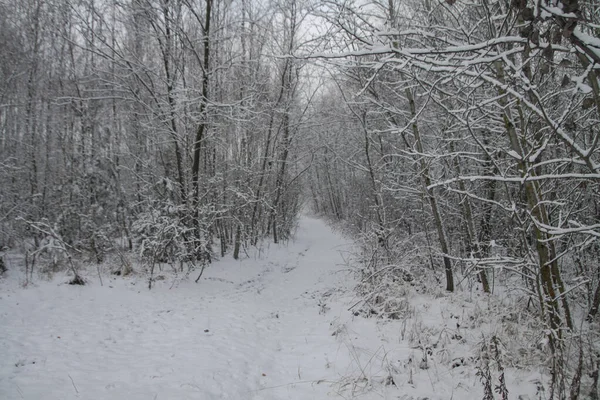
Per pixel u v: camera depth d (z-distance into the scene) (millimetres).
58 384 4590
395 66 3572
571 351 4809
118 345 6039
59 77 14641
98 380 4738
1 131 14297
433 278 9477
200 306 8602
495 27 4648
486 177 4199
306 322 7578
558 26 2455
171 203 11469
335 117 15570
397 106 9969
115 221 13375
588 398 3793
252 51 15148
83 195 13094
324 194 38281
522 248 6871
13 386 4488
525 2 2383
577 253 6742
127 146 14305
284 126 17891
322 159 28891
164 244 10539
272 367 5473
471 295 7859
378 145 11891
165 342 6215
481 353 4781
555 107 6016
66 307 7906
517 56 6078
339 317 7316
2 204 12383
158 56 13031
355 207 21141
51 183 15180
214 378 4848
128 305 8359
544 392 4098
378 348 5660
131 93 12398
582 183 6078
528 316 6168
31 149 14766
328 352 5742
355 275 10500
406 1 7812
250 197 15477
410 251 9602
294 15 13531
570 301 7184
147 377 4844
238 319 7629
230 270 12992
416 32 3832
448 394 4309
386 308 7301
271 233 21953
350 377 4793
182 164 13273
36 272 10125
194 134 13633
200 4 12797
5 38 14156
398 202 12789
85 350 5770
